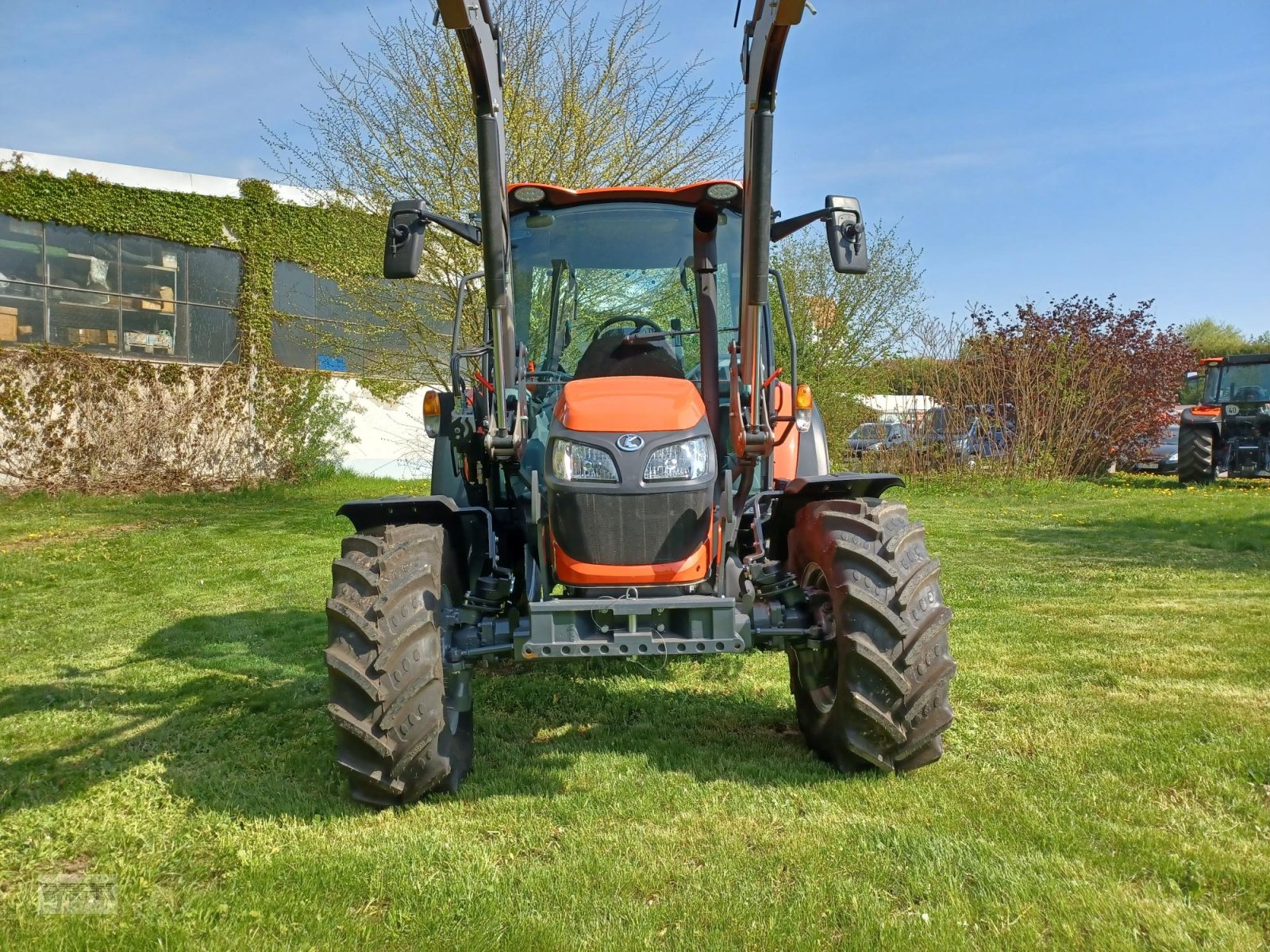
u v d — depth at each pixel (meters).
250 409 19.69
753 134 3.38
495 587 3.60
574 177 13.22
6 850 3.08
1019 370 16.45
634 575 3.25
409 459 21.36
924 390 17.19
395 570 3.32
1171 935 2.32
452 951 2.37
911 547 3.41
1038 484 15.91
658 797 3.32
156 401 18.69
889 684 3.21
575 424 3.35
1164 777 3.32
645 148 13.57
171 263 19.22
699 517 3.31
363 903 2.66
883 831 2.93
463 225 3.99
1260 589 6.84
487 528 3.90
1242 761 3.42
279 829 3.15
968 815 3.06
